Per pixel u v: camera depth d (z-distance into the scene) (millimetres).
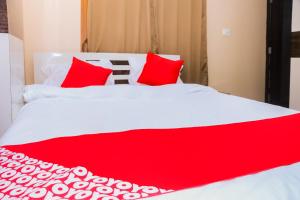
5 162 874
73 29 2832
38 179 744
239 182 689
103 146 1009
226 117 1650
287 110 1869
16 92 2193
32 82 2713
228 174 775
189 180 730
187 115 1685
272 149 990
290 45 3600
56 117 1533
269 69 3801
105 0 2848
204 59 3453
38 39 2719
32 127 1325
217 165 840
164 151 963
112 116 1613
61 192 660
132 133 1197
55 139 1088
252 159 894
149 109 1827
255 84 3930
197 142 1078
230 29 3684
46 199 629
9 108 2021
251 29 3828
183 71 3359
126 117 1604
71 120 1482
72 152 944
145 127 1405
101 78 2471
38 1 2684
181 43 3305
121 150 965
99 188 677
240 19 3738
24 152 959
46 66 2621
